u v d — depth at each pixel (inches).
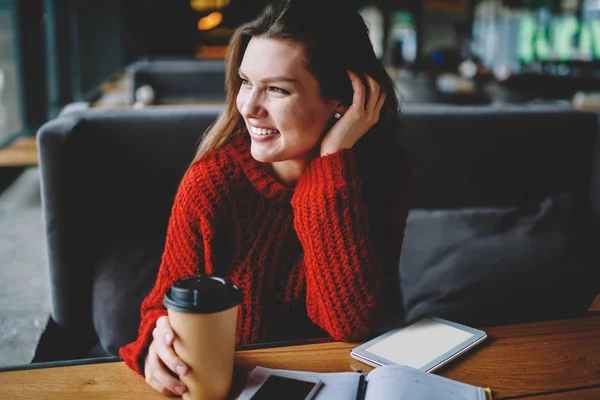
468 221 74.9
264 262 45.9
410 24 770.8
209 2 532.4
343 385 31.5
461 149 79.0
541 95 345.1
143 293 63.6
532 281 69.4
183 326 29.1
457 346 36.3
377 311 41.3
